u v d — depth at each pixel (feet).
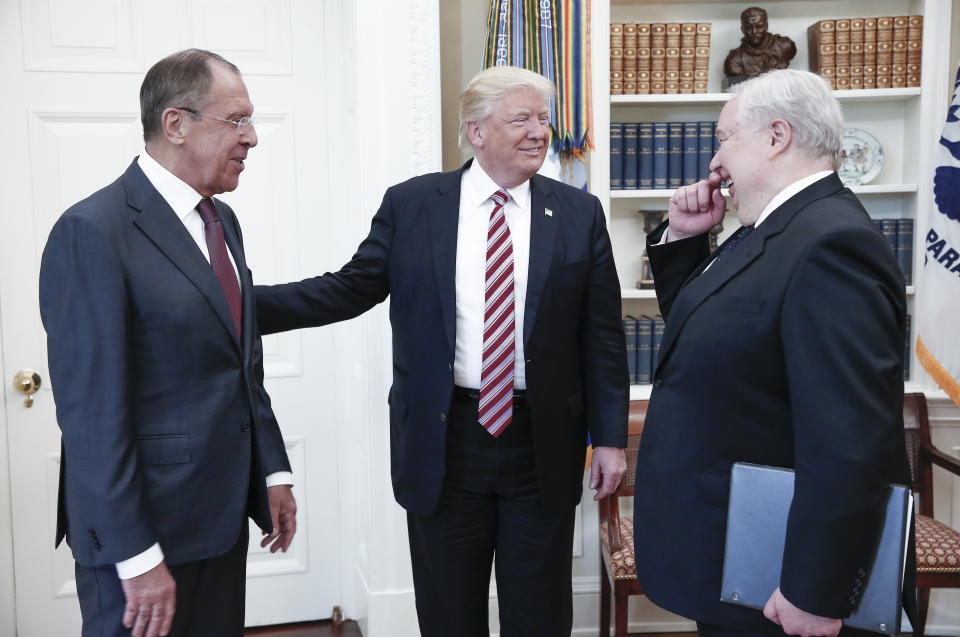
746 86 5.08
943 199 9.33
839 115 4.91
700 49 10.00
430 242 6.55
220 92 5.40
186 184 5.51
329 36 9.85
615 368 6.89
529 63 8.85
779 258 4.67
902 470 4.58
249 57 9.73
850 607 4.31
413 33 8.88
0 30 9.06
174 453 5.21
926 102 9.99
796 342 4.42
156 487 5.16
